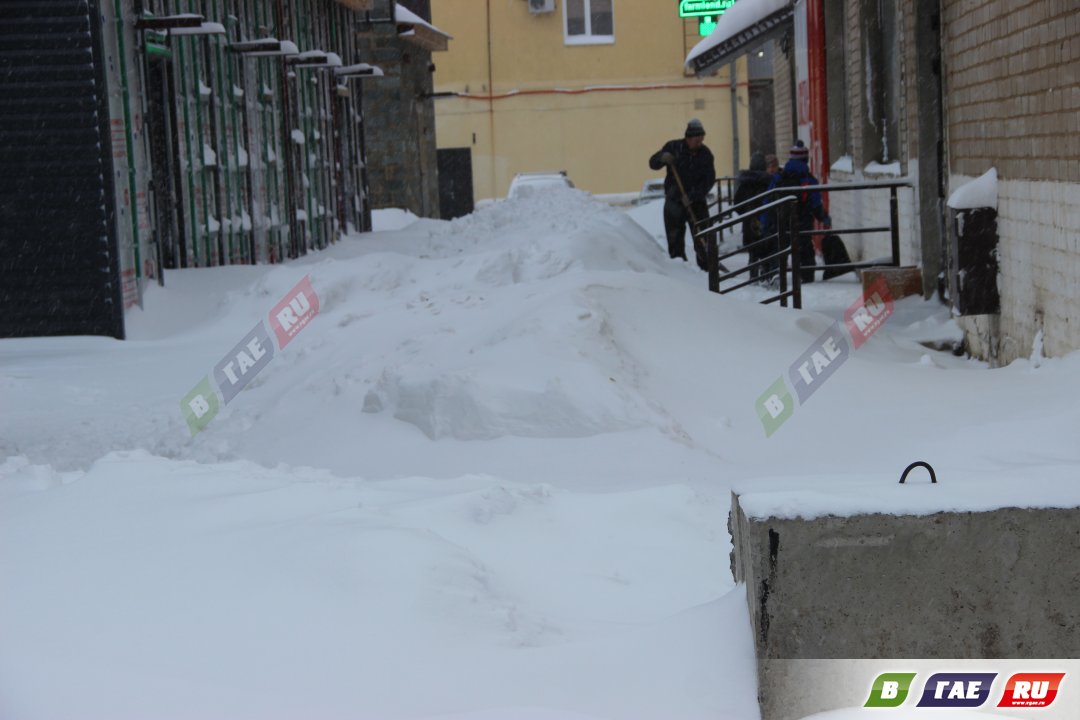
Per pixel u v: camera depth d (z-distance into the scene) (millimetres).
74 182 14531
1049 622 3650
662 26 51812
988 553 3645
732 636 3857
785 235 13914
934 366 11500
